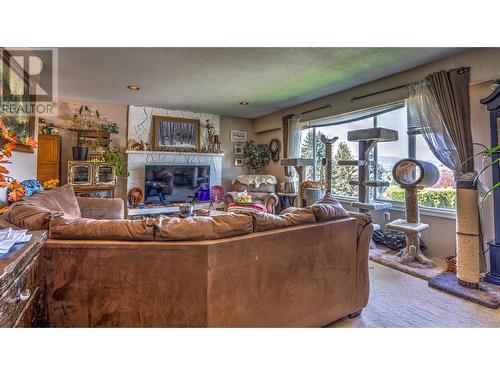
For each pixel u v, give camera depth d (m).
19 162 2.59
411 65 3.18
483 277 2.64
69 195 2.76
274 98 4.67
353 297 1.95
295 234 1.63
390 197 3.96
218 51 2.77
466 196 2.41
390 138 3.33
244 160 6.58
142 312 1.34
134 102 4.96
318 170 5.16
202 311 1.34
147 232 1.33
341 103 4.25
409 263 3.02
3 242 1.02
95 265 1.32
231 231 1.43
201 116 5.96
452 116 2.86
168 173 5.45
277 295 1.58
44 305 1.30
